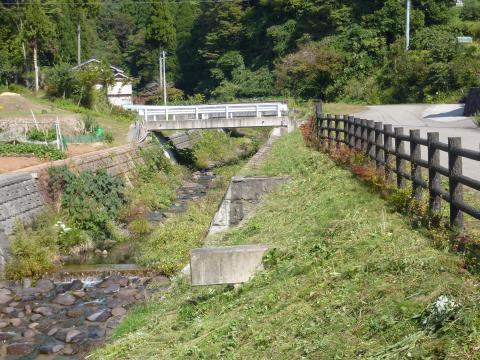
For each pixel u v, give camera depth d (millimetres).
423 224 6559
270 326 5605
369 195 8477
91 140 24938
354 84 42312
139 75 64938
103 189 18250
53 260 13766
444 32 42812
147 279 12289
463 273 4973
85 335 9391
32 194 15898
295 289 6168
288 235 8195
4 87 36969
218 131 35531
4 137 22578
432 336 4238
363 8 46562
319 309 5453
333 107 34656
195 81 62750
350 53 44031
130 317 9164
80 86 35312
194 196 22438
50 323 10094
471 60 37312
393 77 40750
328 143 14266
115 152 22047
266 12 54438
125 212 18000
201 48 59406
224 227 11984
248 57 55531
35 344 9156
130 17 75062
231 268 7363
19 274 12719
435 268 5176
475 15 46469
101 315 10242
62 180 17094
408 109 31094
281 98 43812
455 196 6082
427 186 6906
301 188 11086
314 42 46000
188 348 5988
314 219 8359
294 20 50438
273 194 11586
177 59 63344
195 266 7336
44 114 29266
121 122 32125
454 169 6074
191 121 28844
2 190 14484
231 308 6672
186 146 32344
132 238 16125
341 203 8523
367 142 10609
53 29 40844
